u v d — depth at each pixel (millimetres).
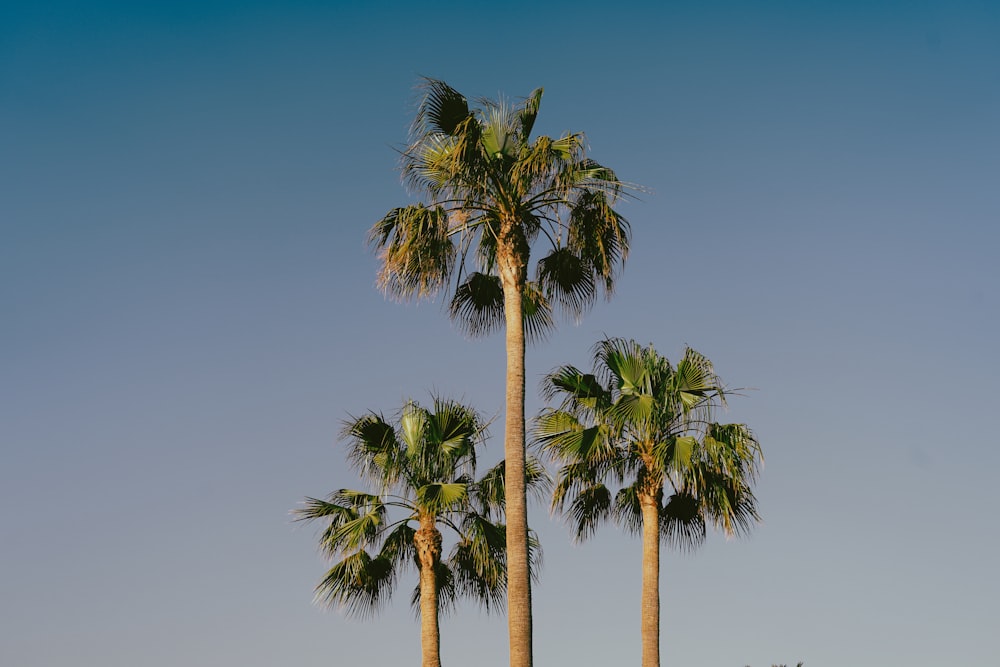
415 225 18188
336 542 24594
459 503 25297
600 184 18688
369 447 25688
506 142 18750
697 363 24219
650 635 22734
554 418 24359
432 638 24297
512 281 18359
